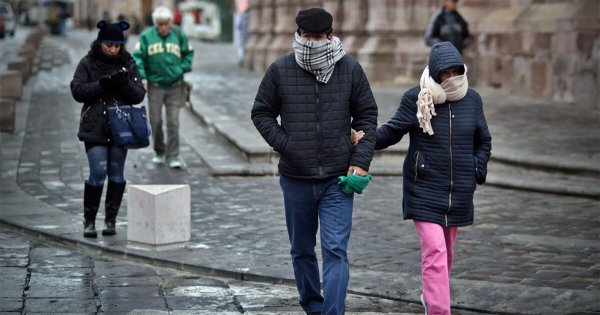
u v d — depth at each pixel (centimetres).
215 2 11844
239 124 3117
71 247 1706
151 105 2522
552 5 3866
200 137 3064
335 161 1191
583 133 2884
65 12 12075
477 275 1535
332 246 1178
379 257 1639
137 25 11650
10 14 10500
